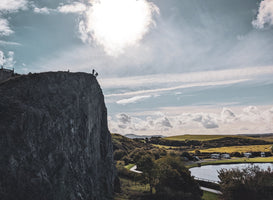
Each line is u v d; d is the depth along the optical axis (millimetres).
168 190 71938
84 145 59844
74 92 62125
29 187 39062
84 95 66625
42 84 55750
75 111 59594
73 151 54594
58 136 50219
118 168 107750
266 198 57500
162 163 80250
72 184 48750
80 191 50469
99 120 77312
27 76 56094
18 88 51688
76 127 58656
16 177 38250
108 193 66562
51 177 44719
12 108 44844
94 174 61969
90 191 55375
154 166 77312
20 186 38125
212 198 73500
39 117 47281
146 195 72875
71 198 46281
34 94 52969
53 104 54625
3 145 38875
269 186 59031
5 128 40375
